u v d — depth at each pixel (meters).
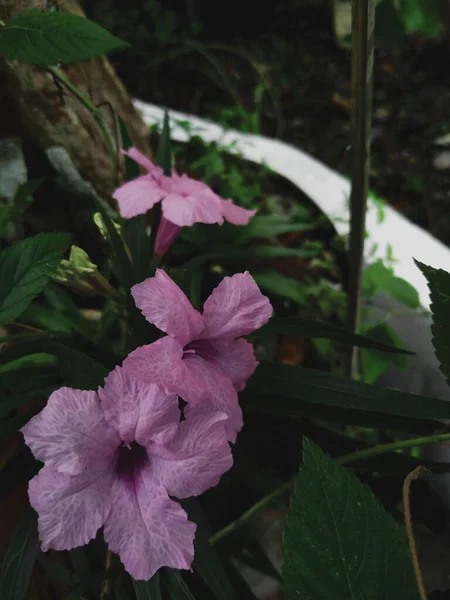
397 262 0.24
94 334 0.19
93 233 0.23
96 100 0.22
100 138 0.22
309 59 0.44
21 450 0.16
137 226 0.18
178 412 0.12
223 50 0.44
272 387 0.15
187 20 0.46
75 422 0.12
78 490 0.12
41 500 0.12
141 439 0.12
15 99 0.21
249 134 0.31
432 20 0.21
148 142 0.26
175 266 0.24
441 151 0.37
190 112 0.40
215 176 0.27
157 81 0.42
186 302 0.13
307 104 0.41
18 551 0.14
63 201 0.23
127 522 0.12
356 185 0.16
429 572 0.17
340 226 0.26
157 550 0.12
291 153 0.29
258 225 0.23
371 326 0.22
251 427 0.17
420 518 0.17
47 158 0.23
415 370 0.21
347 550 0.11
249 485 0.16
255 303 0.14
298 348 0.22
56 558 0.16
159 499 0.12
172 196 0.16
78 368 0.14
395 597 0.10
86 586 0.15
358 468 0.16
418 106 0.40
